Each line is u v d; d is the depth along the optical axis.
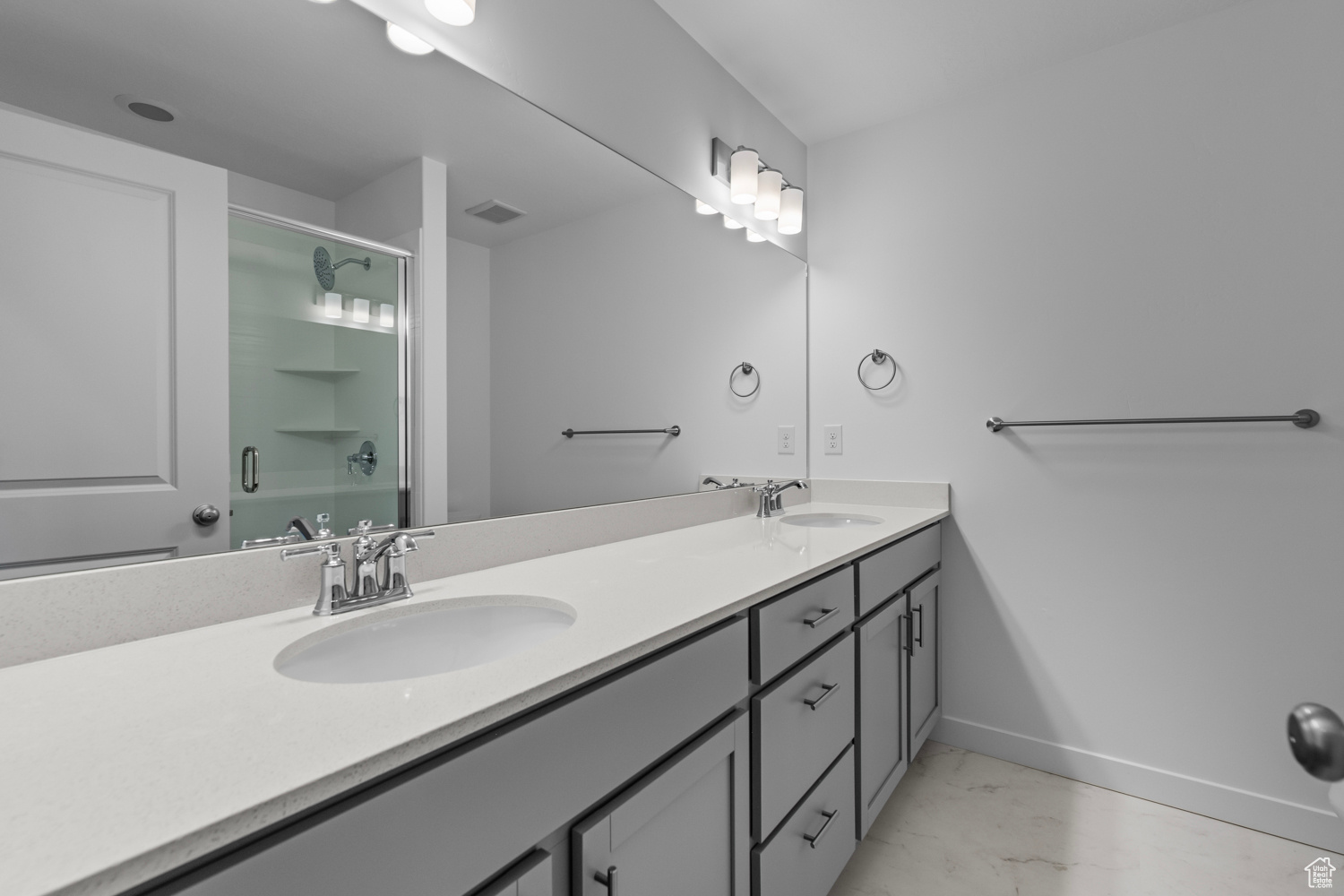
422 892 0.58
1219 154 1.80
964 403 2.21
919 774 2.05
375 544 1.05
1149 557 1.91
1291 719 0.35
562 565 1.34
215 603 0.92
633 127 1.72
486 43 1.33
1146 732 1.91
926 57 2.01
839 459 2.47
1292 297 1.70
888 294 2.36
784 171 2.39
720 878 1.03
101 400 0.82
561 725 0.73
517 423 1.42
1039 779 2.02
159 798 0.47
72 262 0.79
